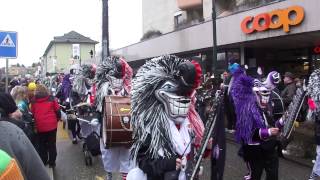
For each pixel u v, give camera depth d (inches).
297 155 364.5
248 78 218.2
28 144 102.7
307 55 721.6
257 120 214.8
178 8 1126.4
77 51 1187.3
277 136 219.3
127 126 234.2
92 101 320.2
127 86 282.2
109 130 233.5
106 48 609.6
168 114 154.3
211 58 829.2
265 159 221.9
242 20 654.5
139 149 157.2
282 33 578.6
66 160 382.6
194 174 147.9
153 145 152.5
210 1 918.4
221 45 722.8
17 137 100.8
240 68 226.1
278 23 580.7
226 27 698.2
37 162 102.8
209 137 149.0
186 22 1027.3
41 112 330.6
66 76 513.7
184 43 842.8
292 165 343.9
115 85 277.3
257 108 218.5
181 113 153.9
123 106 239.1
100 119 270.1
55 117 337.4
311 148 353.4
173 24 1167.6
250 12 639.8
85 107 351.9
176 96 154.0
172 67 157.0
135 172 160.9
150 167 153.1
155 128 153.1
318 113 253.8
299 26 550.9
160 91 153.9
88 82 395.2
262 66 771.4
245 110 215.6
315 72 257.1
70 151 425.4
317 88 252.5
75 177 324.5
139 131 156.0
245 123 215.5
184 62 155.9
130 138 236.5
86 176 327.0
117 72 277.9
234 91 219.3
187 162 151.9
